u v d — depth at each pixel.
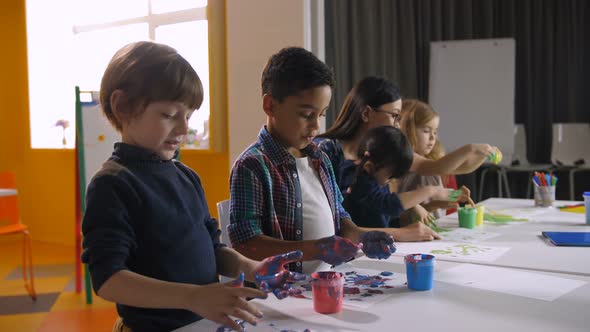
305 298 0.98
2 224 4.87
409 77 4.72
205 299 0.77
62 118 4.70
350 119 1.95
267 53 3.28
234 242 1.25
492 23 4.92
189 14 3.90
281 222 1.32
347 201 1.72
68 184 4.68
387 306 0.92
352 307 0.92
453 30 4.90
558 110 4.97
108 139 3.22
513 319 0.85
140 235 0.92
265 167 1.30
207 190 3.93
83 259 0.86
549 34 4.89
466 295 0.98
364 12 4.33
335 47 4.15
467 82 4.78
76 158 3.24
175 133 0.94
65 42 4.65
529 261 1.27
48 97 4.78
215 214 3.90
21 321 2.73
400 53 4.71
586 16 4.88
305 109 1.26
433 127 2.34
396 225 1.96
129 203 0.90
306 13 3.16
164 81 0.89
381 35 4.46
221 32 3.60
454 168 1.99
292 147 1.38
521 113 5.03
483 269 1.19
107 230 0.86
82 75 4.58
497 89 4.75
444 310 0.90
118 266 0.84
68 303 3.04
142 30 4.22
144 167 0.96
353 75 4.29
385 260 1.30
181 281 0.95
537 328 0.81
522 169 4.66
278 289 0.87
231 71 3.42
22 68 4.97
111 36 4.40
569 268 1.20
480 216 1.87
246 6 3.33
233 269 1.05
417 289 1.02
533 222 1.92
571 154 4.76
